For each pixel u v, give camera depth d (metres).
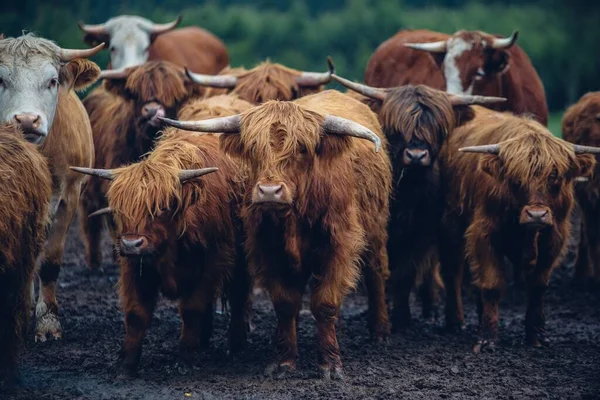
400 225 11.98
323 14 45.06
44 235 9.48
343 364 10.28
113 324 12.05
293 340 9.81
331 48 37.56
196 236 9.51
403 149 11.80
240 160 9.64
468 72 16.25
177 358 10.01
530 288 11.23
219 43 22.70
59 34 31.19
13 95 10.57
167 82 13.34
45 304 11.31
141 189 9.02
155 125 13.20
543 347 11.19
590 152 11.05
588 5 43.28
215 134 10.50
